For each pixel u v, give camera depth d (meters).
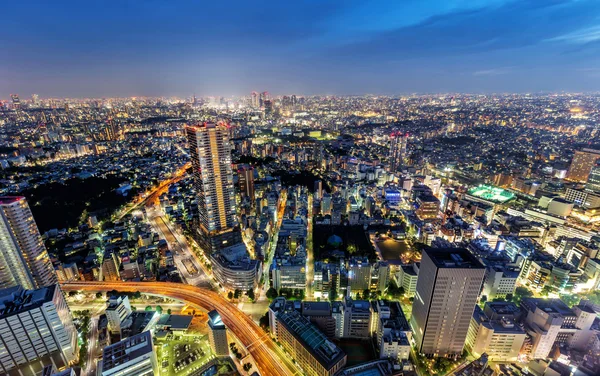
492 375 197.12
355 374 194.50
